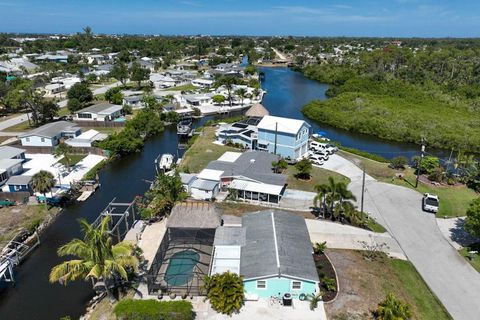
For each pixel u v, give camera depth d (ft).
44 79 458.50
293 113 370.53
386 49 579.89
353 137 298.76
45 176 160.56
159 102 355.56
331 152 235.20
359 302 101.81
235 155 209.56
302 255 108.99
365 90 418.92
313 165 214.28
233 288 96.94
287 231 120.16
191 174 182.19
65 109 350.02
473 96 386.32
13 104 305.73
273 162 194.49
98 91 431.84
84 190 183.21
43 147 230.68
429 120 304.91
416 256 125.80
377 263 120.67
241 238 117.39
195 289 105.70
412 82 457.27
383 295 105.19
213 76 546.67
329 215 153.38
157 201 153.38
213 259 108.47
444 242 134.62
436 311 99.76
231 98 407.64
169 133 297.33
